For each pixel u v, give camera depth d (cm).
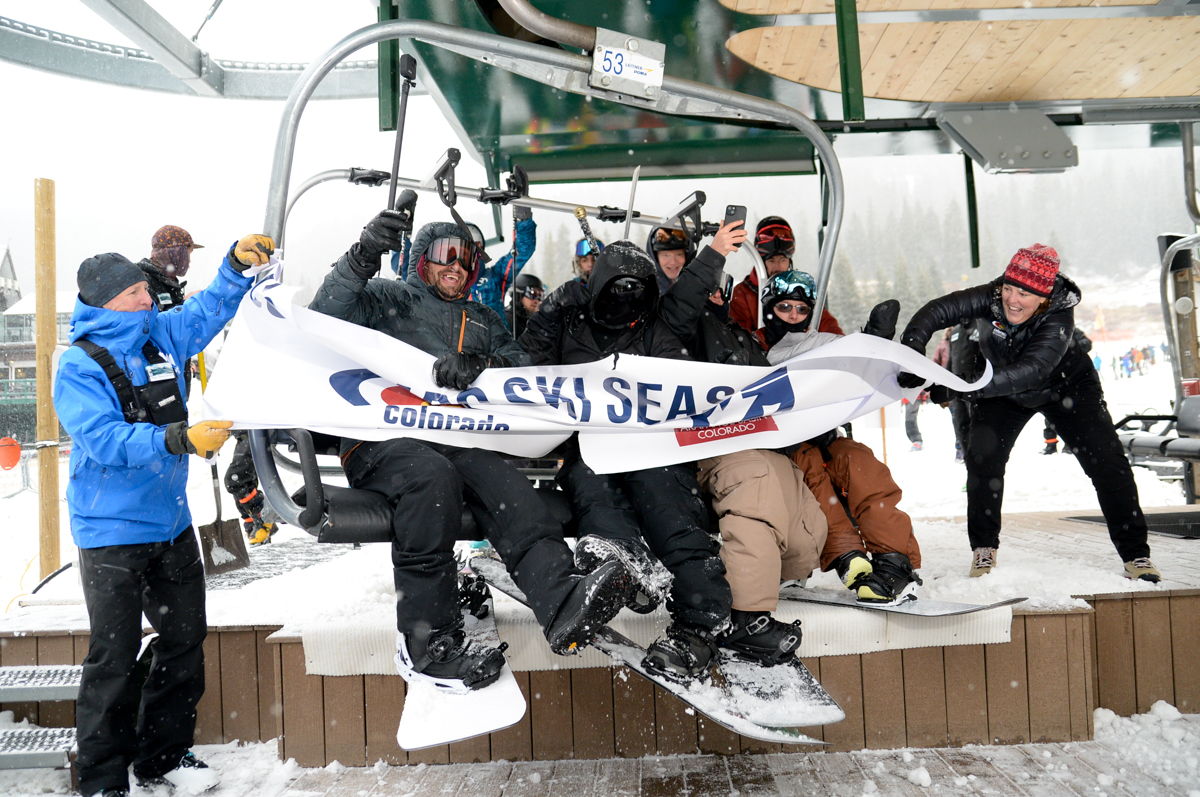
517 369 275
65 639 337
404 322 275
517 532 249
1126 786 266
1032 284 329
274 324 253
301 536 662
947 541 486
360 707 299
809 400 291
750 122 541
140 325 270
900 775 280
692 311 297
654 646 260
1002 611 301
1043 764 286
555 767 295
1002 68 467
